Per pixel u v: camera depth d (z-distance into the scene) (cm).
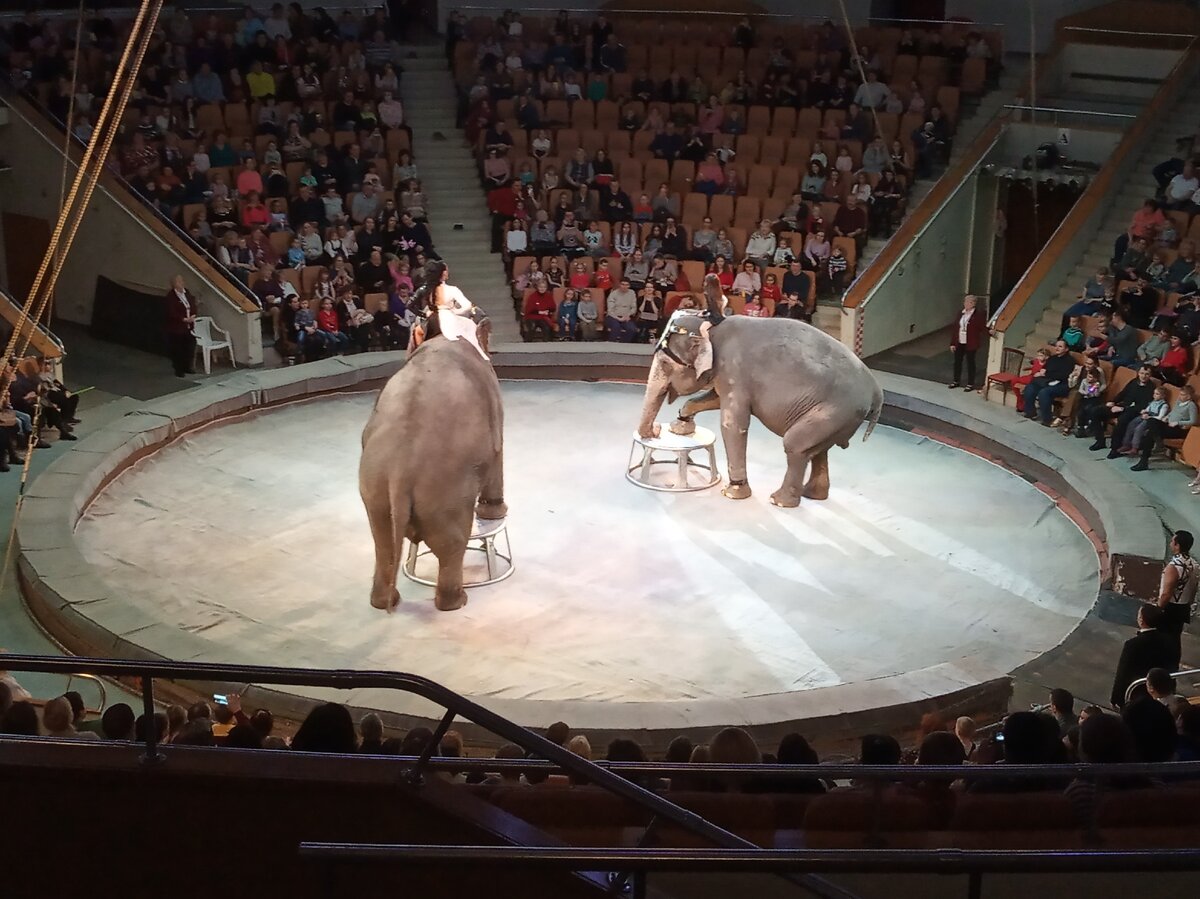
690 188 2292
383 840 539
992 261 2356
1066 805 631
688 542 1458
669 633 1266
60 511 1435
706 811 614
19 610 1310
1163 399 1661
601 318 2155
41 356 1761
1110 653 1171
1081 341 1844
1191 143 2105
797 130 2364
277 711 1100
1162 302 1869
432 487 1208
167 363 2034
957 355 1934
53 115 2103
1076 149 2272
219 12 2527
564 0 2678
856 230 2191
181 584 1334
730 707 1078
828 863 363
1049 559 1453
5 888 567
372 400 1911
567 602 1318
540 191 2270
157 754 552
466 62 2488
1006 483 1672
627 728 1038
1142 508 1479
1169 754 734
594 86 2423
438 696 525
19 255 2183
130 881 559
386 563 1251
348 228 2180
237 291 2009
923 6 2645
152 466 1641
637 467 1627
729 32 2595
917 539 1491
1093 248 2089
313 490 1582
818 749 1070
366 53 2502
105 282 2106
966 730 880
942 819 625
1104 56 2414
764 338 1528
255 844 551
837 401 1508
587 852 372
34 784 552
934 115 2309
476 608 1299
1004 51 2561
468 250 2239
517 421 1827
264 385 1845
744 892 587
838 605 1331
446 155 2377
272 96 2323
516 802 595
